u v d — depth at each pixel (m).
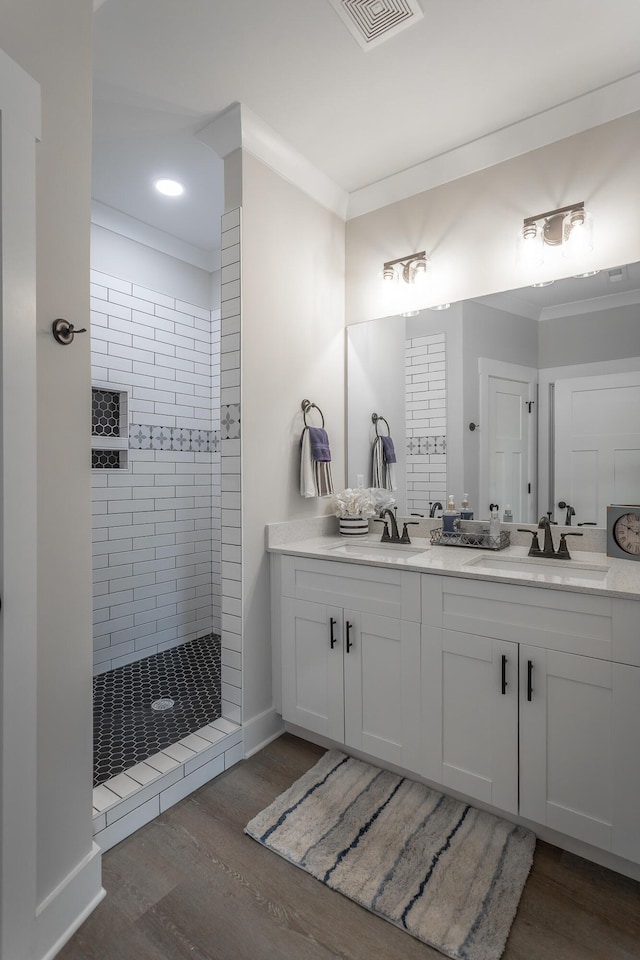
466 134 2.17
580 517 2.06
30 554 1.17
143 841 1.63
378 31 1.64
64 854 1.30
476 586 1.69
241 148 2.08
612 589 1.44
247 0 1.51
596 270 1.99
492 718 1.66
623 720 1.44
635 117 1.89
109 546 2.89
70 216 1.31
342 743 2.03
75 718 1.34
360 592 1.96
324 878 1.47
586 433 2.04
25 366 1.15
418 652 1.82
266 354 2.22
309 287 2.47
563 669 1.53
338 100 1.96
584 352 2.04
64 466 1.30
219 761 2.00
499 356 2.23
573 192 2.03
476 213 2.28
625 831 1.44
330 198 2.56
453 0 1.52
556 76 1.84
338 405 2.68
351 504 2.52
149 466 3.10
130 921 1.35
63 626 1.30
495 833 1.64
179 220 2.92
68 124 1.30
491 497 2.26
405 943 1.29
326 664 2.07
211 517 3.52
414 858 1.54
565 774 1.53
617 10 1.56
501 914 1.35
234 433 2.12
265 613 2.24
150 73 1.81
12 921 1.11
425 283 2.43
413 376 2.47
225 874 1.50
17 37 1.16
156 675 2.81
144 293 3.05
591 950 1.26
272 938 1.30
